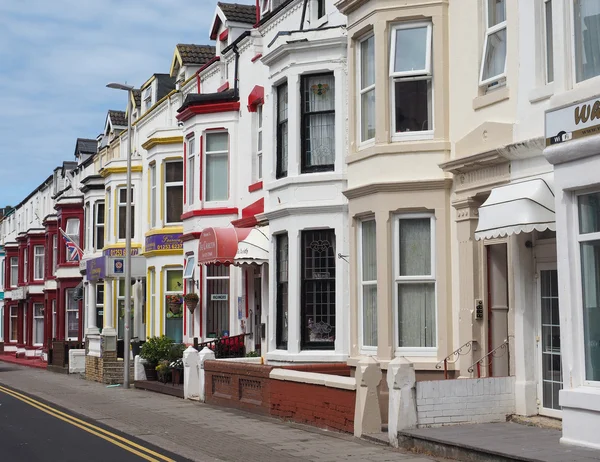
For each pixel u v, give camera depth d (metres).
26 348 56.09
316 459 12.73
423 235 16.61
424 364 16.09
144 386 26.69
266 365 18.45
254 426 16.64
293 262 20.30
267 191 21.88
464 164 15.30
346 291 19.56
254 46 25.83
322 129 20.38
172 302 30.59
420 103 16.81
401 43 16.94
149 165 32.56
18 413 20.69
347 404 14.99
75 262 47.38
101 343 30.92
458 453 12.11
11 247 64.38
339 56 20.05
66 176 52.78
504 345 15.05
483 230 13.42
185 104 27.67
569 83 12.53
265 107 24.28
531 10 13.75
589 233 11.99
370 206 17.08
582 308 12.08
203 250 24.94
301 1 23.16
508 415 13.94
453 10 16.36
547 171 13.41
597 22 12.19
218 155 27.41
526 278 13.97
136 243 36.94
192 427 16.92
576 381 11.98
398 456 12.66
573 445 11.73
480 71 15.41
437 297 16.16
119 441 15.55
